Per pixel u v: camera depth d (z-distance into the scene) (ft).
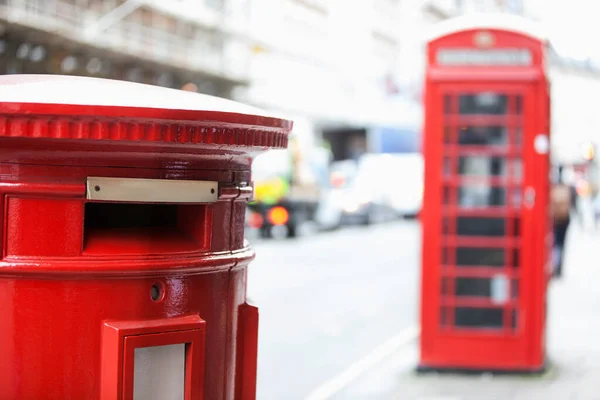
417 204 95.14
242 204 7.52
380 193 87.97
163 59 71.15
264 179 65.98
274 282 39.91
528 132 20.86
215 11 92.43
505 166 21.12
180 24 86.33
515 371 21.12
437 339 21.50
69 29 61.57
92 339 6.33
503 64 20.80
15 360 6.22
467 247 21.42
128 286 6.45
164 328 6.51
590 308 32.09
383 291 37.47
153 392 6.54
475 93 20.85
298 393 19.44
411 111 123.24
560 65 128.06
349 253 55.67
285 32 112.47
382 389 19.76
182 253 6.72
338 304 33.45
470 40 20.84
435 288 21.49
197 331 6.72
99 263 6.28
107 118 5.86
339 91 126.41
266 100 100.53
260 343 25.43
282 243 63.46
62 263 6.17
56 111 5.73
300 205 67.92
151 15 81.00
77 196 6.19
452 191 21.34
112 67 68.03
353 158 108.88
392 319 30.09
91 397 6.35
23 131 5.78
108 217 7.56
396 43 150.92
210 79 81.30
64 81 6.59
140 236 6.68
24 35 56.08
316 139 111.24
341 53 128.47
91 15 69.87
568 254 57.11
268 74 107.14
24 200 6.15
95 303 6.34
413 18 153.69
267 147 7.22
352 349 24.68
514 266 21.27
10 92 5.96
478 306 21.42
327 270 45.44
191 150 6.55
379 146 105.50
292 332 27.32
